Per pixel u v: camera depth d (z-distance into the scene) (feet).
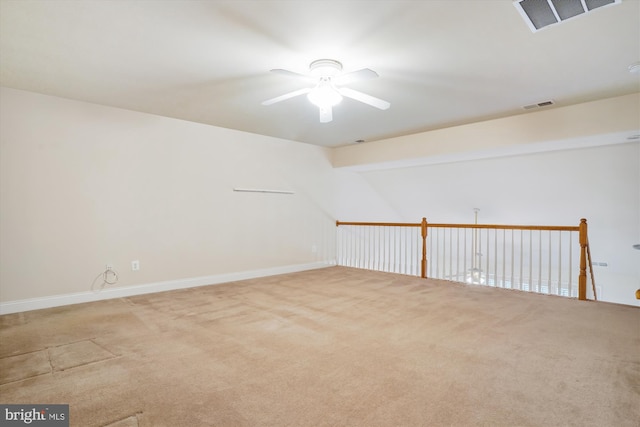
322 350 7.80
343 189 21.52
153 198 13.64
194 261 14.84
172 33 7.25
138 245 13.26
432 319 10.09
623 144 13.14
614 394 5.88
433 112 12.80
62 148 11.56
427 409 5.45
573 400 5.70
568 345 8.06
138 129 13.21
